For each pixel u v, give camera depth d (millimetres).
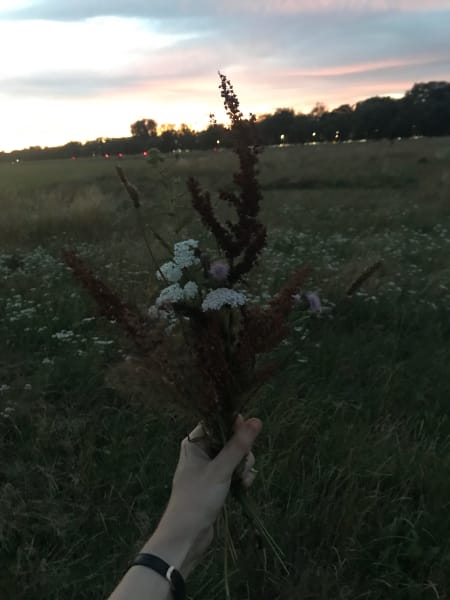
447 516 2971
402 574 2670
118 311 1146
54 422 3811
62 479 3379
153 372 1216
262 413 3824
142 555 1035
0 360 4859
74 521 3012
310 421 3768
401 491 3180
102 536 2961
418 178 21625
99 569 2723
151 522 3018
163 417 3748
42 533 2992
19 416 3963
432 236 10844
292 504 3076
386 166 25266
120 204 14156
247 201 1246
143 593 985
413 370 4715
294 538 2822
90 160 47969
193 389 1213
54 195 14797
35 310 5945
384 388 4262
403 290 6730
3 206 13656
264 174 24109
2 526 2967
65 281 7391
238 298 1170
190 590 2580
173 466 3404
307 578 2553
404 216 13156
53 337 5176
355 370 4652
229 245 1250
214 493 1117
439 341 5410
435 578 2625
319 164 28297
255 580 2576
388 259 7988
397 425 3869
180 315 1217
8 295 7004
